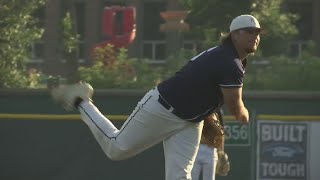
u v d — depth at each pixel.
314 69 43.25
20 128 38.03
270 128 37.00
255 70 45.56
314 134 36.91
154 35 131.25
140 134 22.42
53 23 127.81
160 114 22.11
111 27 71.56
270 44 65.69
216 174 37.09
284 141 37.03
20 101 38.03
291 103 36.88
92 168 37.75
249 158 37.16
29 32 51.97
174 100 21.97
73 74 45.41
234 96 21.75
